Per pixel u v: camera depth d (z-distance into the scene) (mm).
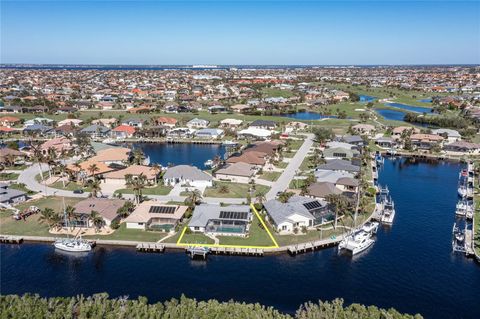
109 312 60875
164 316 59719
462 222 102125
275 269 79438
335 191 110438
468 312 67312
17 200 110000
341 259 83500
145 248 85312
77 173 130500
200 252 82438
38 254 84375
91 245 86500
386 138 191625
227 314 60094
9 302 62469
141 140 199625
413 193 124500
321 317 60125
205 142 196750
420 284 74938
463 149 174875
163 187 123438
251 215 102250
